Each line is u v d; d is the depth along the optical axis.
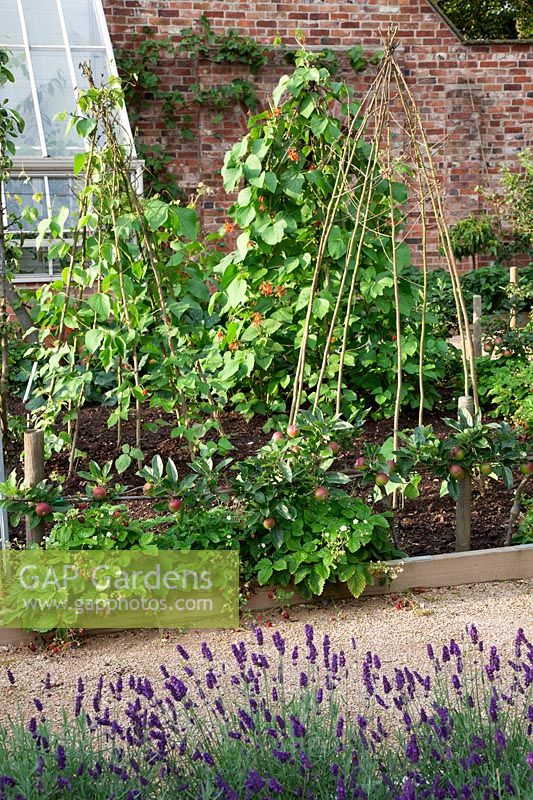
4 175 5.80
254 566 3.89
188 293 5.30
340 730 2.33
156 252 5.15
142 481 5.25
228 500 4.05
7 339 5.61
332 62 10.96
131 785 2.25
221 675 3.29
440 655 3.41
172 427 6.29
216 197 10.86
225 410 6.73
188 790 2.27
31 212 5.18
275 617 3.83
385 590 4.02
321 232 5.40
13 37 9.95
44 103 9.76
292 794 2.25
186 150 10.80
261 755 2.34
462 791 2.16
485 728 2.45
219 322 7.03
